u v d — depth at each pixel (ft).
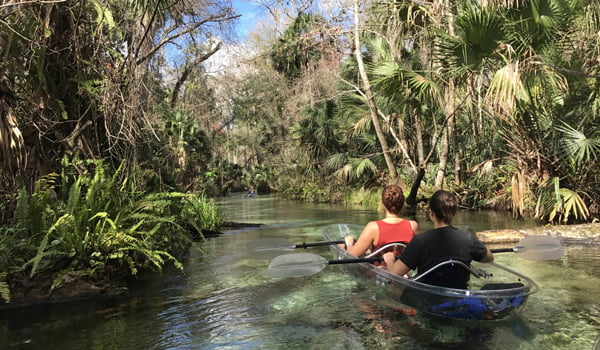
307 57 67.77
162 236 19.40
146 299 13.96
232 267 18.65
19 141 16.83
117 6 23.90
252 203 65.72
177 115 69.21
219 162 110.52
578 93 27.35
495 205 39.27
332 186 61.82
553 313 11.13
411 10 34.63
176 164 65.51
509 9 25.25
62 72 19.85
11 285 14.02
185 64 42.93
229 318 11.76
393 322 10.68
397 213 13.05
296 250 22.45
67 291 14.34
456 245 10.66
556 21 24.99
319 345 9.54
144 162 24.16
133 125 22.15
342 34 41.98
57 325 11.55
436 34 28.43
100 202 17.24
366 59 44.01
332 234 20.12
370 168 53.31
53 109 19.45
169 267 18.92
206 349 9.66
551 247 13.46
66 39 19.79
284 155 93.25
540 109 28.17
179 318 11.93
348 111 47.16
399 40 37.55
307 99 64.80
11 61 17.16
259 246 15.94
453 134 44.55
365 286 14.38
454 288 10.52
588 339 9.37
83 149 20.35
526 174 30.55
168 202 19.17
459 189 42.16
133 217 17.28
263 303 13.08
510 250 13.25
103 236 15.84
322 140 61.52
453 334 9.71
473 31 25.12
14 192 17.67
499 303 9.91
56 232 15.56
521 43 24.98
